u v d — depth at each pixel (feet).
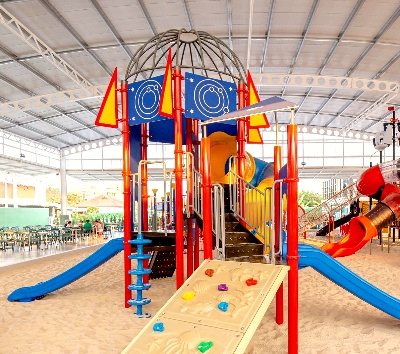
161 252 24.98
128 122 17.66
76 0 29.17
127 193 17.97
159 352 9.93
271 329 14.71
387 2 29.99
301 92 52.49
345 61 41.32
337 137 71.10
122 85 17.69
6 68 38.40
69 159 72.23
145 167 21.56
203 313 11.01
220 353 9.55
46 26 32.37
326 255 14.05
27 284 24.23
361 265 30.42
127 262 17.89
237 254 15.48
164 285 23.09
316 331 14.40
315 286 22.35
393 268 28.78
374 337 13.71
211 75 45.91
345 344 13.06
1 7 28.94
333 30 34.83
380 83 46.37
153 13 31.78
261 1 30.55
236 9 31.78
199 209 18.20
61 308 17.90
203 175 14.44
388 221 28.78
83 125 59.77
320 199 153.07
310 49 38.99
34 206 84.53
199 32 18.89
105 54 38.32
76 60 39.22
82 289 22.31
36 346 13.07
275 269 12.10
